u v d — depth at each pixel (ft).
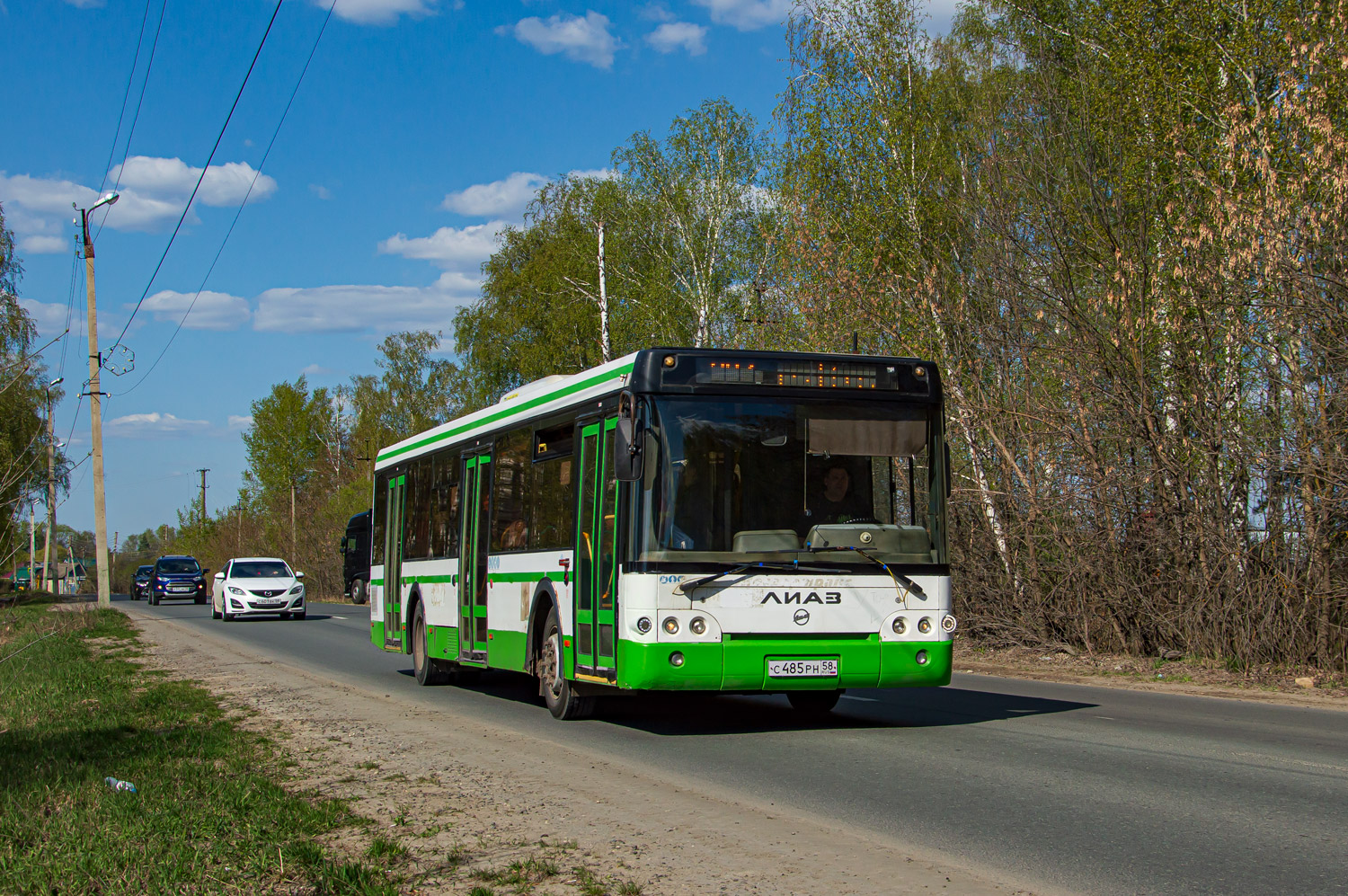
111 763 28.50
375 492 63.77
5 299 151.53
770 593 32.17
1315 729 34.14
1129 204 61.26
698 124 120.16
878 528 33.19
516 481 42.63
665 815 22.84
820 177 86.94
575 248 134.62
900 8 88.33
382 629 60.29
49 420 102.89
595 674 34.45
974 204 68.13
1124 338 55.83
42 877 18.11
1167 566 55.93
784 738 33.30
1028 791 24.72
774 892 17.30
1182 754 29.37
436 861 19.54
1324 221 49.34
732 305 118.01
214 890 17.62
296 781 27.04
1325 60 53.83
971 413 63.82
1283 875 17.79
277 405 280.72
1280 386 50.16
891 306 72.28
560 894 17.38
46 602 164.04
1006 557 62.69
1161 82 64.90
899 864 18.84
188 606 160.76
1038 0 83.15
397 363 248.93
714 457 32.53
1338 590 48.39
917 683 33.01
